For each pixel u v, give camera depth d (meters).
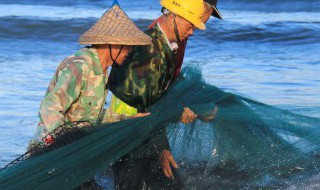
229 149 9.45
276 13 29.06
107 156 8.15
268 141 9.52
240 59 20.08
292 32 24.16
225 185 9.57
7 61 19.16
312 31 24.28
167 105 8.80
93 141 8.07
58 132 7.91
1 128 12.91
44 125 7.89
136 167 8.94
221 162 9.51
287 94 14.79
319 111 9.88
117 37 8.08
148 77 8.69
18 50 20.92
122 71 8.70
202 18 9.20
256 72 17.83
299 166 9.68
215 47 22.19
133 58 8.66
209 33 23.55
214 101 9.15
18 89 15.79
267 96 14.47
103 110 8.77
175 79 9.10
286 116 9.54
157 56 8.68
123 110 8.81
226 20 25.98
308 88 15.59
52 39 22.80
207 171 9.52
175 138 9.23
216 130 9.33
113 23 8.20
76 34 23.50
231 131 9.35
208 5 9.14
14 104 14.49
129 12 28.45
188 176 9.46
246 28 24.41
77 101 8.17
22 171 7.88
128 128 8.27
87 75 8.09
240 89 15.45
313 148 9.62
